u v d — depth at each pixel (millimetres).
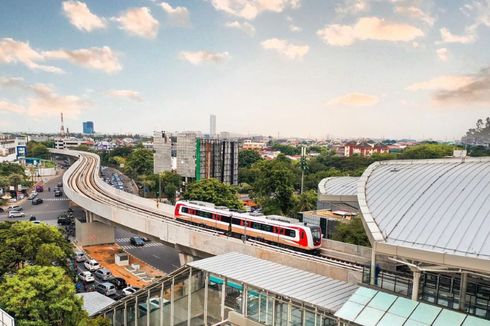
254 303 28328
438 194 28312
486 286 22984
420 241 24125
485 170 30594
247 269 31000
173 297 34906
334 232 63469
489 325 20703
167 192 131875
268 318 27500
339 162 188250
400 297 24172
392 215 27406
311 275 30109
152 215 72812
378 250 24828
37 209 111375
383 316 22016
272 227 52469
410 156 168250
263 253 44625
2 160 178625
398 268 31266
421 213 26688
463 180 29438
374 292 24859
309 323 25266
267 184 88250
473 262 21078
